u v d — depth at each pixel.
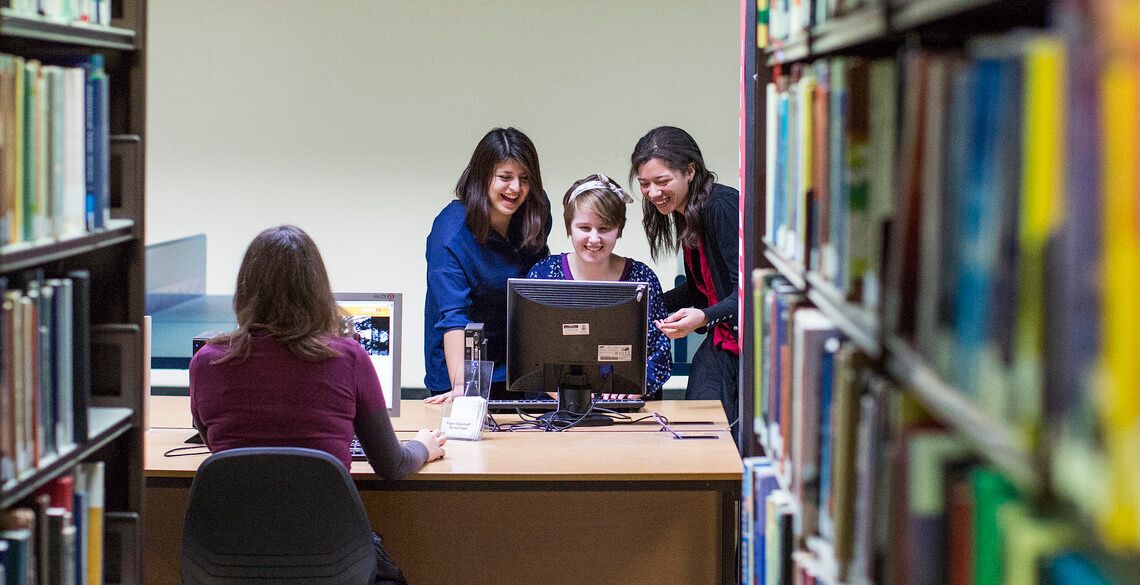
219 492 2.53
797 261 1.81
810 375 1.63
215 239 6.39
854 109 1.41
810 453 1.64
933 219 1.07
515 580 3.33
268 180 6.37
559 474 2.95
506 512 3.31
